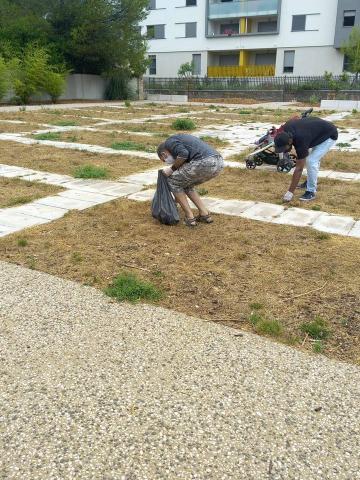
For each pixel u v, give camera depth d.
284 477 2.20
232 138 13.19
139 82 33.66
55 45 27.67
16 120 17.06
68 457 2.28
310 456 2.32
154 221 5.81
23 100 25.31
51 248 4.90
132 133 13.85
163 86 35.59
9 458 2.28
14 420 2.52
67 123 16.09
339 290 4.07
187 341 3.27
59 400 2.67
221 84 34.47
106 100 32.22
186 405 2.65
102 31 28.70
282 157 8.60
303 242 5.21
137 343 3.24
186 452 2.32
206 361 3.05
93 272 4.35
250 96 33.03
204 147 5.29
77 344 3.21
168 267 4.48
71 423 2.50
